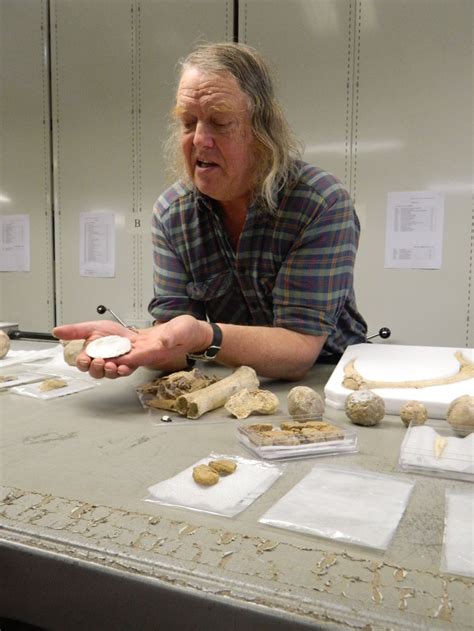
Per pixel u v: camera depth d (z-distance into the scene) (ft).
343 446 2.18
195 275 4.14
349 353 3.44
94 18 7.36
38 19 7.66
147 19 7.07
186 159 3.54
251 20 6.56
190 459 2.07
